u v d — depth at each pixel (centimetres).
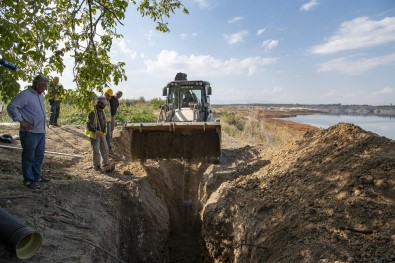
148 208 802
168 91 1284
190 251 851
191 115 1173
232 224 710
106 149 911
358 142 717
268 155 995
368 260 438
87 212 621
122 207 767
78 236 529
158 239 791
